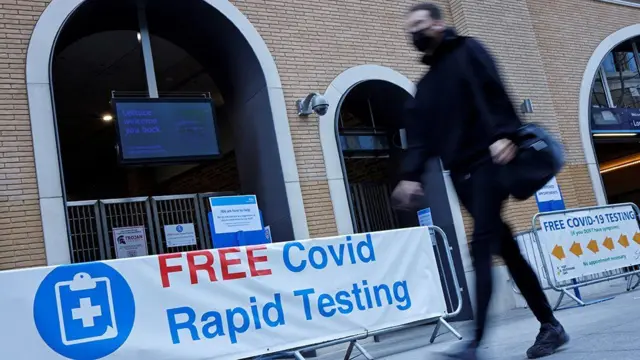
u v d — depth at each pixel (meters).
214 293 5.38
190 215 9.30
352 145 10.60
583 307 8.18
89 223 8.48
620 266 9.27
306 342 5.71
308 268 5.93
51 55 7.89
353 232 9.45
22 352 4.59
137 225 8.84
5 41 7.71
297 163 9.37
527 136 3.15
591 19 14.53
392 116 11.16
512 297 10.10
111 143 14.53
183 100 9.15
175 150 8.91
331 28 10.34
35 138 7.55
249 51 9.48
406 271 6.59
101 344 4.84
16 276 4.68
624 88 14.96
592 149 13.44
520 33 12.62
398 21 11.12
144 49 9.12
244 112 9.97
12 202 7.28
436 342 7.02
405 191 3.04
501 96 3.10
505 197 3.07
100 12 8.85
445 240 7.16
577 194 12.89
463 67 2.98
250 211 8.64
